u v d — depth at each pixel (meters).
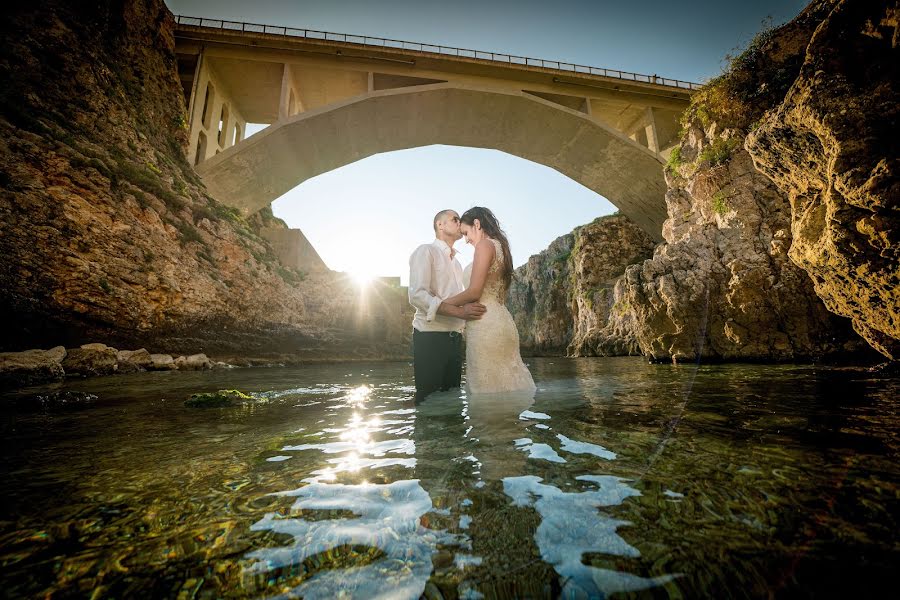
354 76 22.45
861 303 3.62
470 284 2.35
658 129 26.62
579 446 1.23
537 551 0.66
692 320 7.45
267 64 20.94
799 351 6.47
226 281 10.81
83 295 6.60
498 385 2.32
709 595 0.54
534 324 38.62
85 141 8.43
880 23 2.82
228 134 23.02
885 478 0.91
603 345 22.11
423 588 0.58
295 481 1.01
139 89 12.87
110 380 4.42
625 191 26.00
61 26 9.71
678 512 0.77
